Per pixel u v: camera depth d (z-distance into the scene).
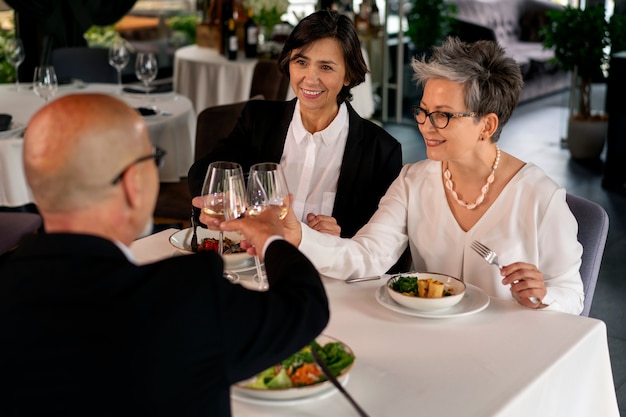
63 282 1.02
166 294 1.02
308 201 2.44
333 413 1.35
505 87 1.87
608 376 1.74
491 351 1.58
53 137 1.01
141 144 1.06
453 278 1.84
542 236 1.94
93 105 1.03
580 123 6.18
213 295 1.05
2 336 1.02
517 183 1.96
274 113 2.50
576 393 1.65
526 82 8.62
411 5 7.36
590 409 1.72
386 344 1.61
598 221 2.08
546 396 1.52
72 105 1.02
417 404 1.39
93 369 1.00
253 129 2.51
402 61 7.45
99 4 6.01
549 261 1.94
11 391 1.03
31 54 6.02
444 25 7.46
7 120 3.41
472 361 1.54
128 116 1.05
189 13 6.95
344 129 2.40
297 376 1.40
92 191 1.03
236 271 1.99
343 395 1.36
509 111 1.91
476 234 2.00
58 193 1.02
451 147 1.91
